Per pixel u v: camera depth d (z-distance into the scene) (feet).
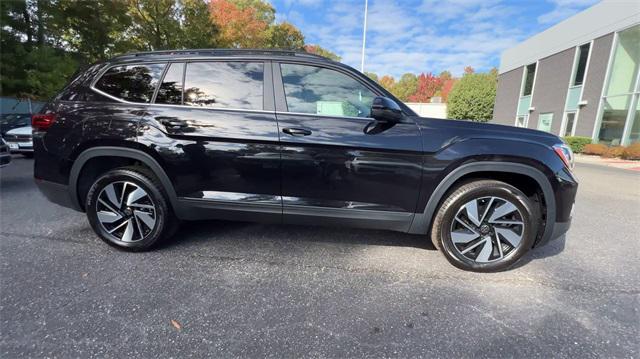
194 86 8.39
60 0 45.06
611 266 8.77
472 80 100.22
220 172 8.30
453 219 8.09
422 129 7.89
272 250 9.25
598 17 46.32
